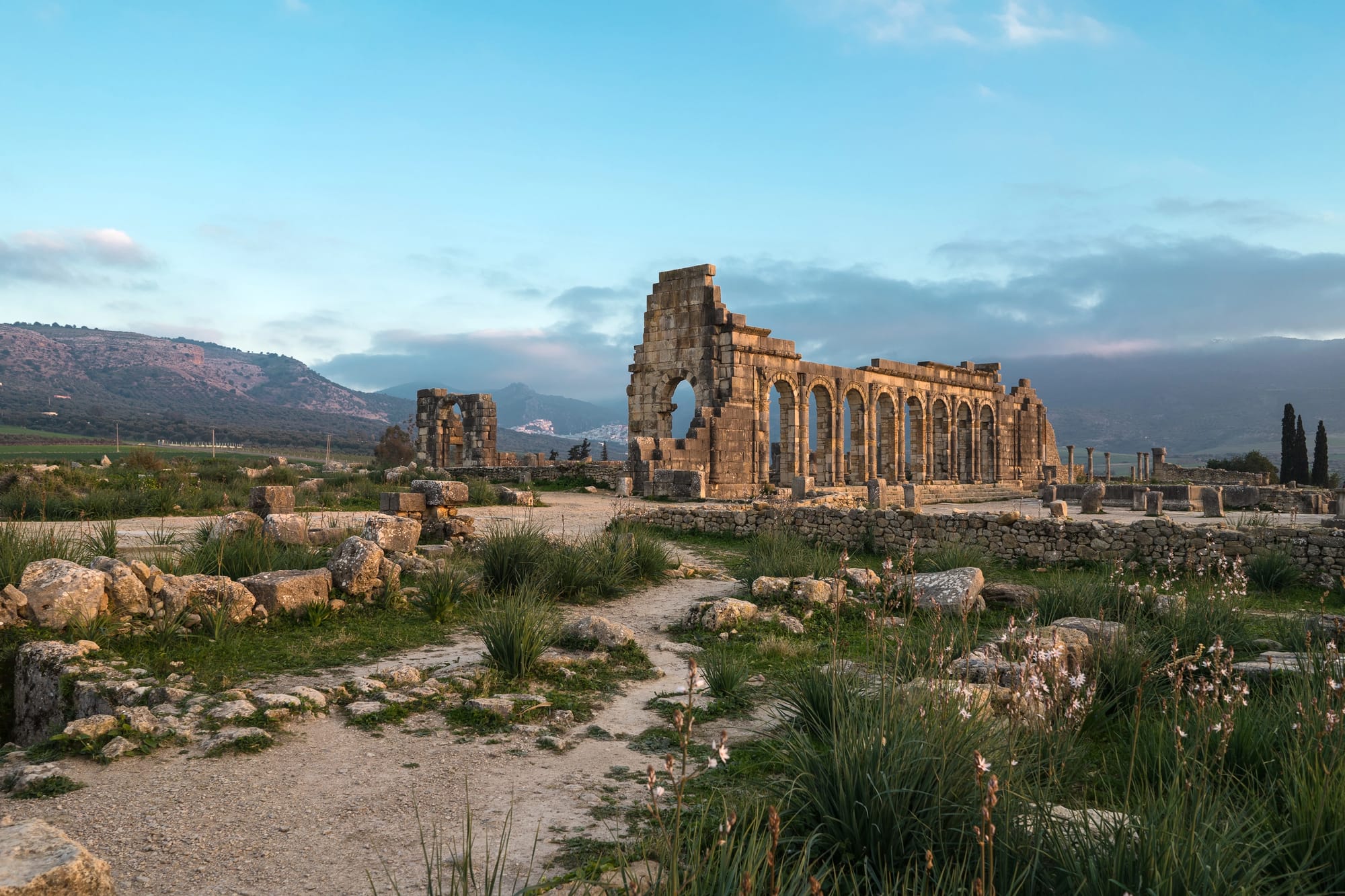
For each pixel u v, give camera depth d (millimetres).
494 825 5852
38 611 10086
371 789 6484
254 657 10195
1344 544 17328
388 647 11008
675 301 41125
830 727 7289
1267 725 6758
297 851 5391
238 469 40031
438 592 13047
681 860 4816
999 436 60656
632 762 7191
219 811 5992
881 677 6738
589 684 9500
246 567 13930
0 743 9164
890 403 51000
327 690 8742
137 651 9984
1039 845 4633
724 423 38750
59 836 4062
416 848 5461
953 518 21062
